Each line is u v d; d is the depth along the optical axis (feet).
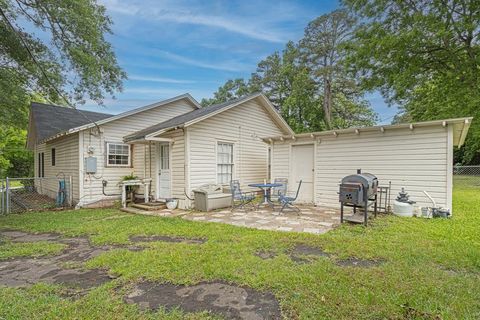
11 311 7.71
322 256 11.96
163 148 29.48
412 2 34.47
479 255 11.53
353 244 13.43
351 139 24.75
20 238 16.51
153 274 10.15
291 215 22.11
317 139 26.91
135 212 25.09
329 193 26.08
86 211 26.63
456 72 35.68
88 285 9.57
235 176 32.86
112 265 11.29
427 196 20.62
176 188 27.71
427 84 44.73
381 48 34.99
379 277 9.50
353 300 7.98
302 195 28.14
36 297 8.64
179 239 15.49
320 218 20.61
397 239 14.21
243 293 8.72
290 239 14.53
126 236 15.99
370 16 37.32
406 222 18.11
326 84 64.64
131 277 9.94
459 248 12.52
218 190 28.07
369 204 20.90
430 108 44.88
